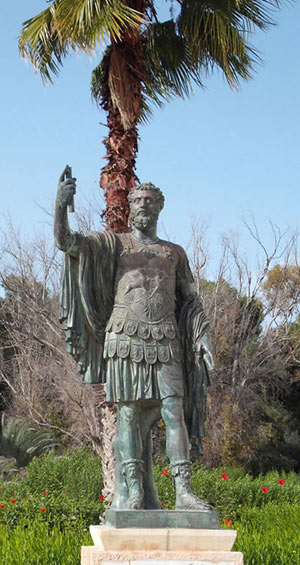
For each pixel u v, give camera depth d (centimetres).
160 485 1127
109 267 538
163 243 552
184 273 561
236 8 1020
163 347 518
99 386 1020
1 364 2069
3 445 1814
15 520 961
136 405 522
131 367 517
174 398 512
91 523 965
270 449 2206
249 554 673
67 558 649
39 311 1789
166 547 459
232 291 2092
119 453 525
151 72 1145
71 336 537
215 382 1942
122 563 450
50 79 1062
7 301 1975
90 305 533
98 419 1523
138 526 471
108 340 525
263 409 2330
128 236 550
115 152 1019
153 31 1105
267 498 1259
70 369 1714
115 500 520
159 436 1691
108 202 1016
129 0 1029
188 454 508
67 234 519
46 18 999
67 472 1240
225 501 1173
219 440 1947
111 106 1034
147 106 1182
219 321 1988
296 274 2202
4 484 1292
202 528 475
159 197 552
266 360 2064
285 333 2038
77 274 539
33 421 1898
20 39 1022
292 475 1695
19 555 655
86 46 922
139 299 523
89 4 912
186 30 1038
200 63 1097
